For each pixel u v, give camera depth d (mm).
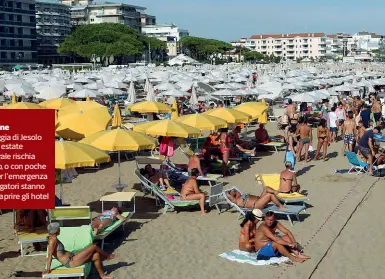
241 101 40938
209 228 12602
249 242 10914
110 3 165875
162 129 15469
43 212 11203
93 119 19281
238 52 177750
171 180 16203
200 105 34625
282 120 28375
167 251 11180
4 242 11734
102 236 11070
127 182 17234
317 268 10250
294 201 13195
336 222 12859
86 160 11812
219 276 9828
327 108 29219
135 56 138000
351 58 198750
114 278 9812
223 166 17828
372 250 11180
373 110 27688
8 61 111250
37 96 32906
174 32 195375
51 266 9492
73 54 128625
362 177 17375
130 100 35406
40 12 131000
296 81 45344
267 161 20406
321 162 20031
